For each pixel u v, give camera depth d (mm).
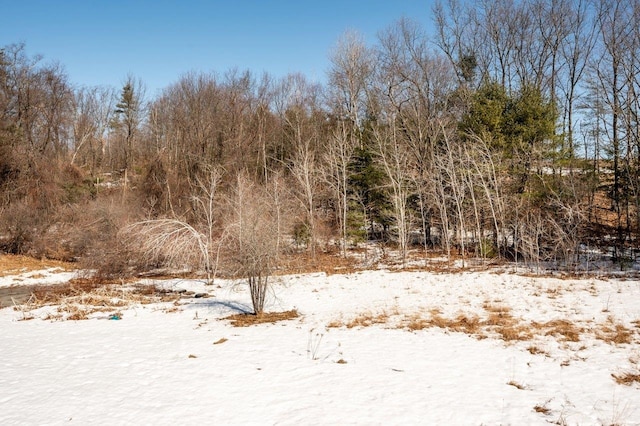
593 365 10594
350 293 21156
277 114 48781
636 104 24047
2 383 10539
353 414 8508
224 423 8258
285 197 29250
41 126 47219
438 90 36406
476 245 28266
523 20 35125
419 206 33500
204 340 14055
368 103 42469
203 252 25203
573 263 23766
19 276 28922
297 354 12266
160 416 8602
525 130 27469
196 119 42562
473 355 11688
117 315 18188
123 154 57156
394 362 11375
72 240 32812
